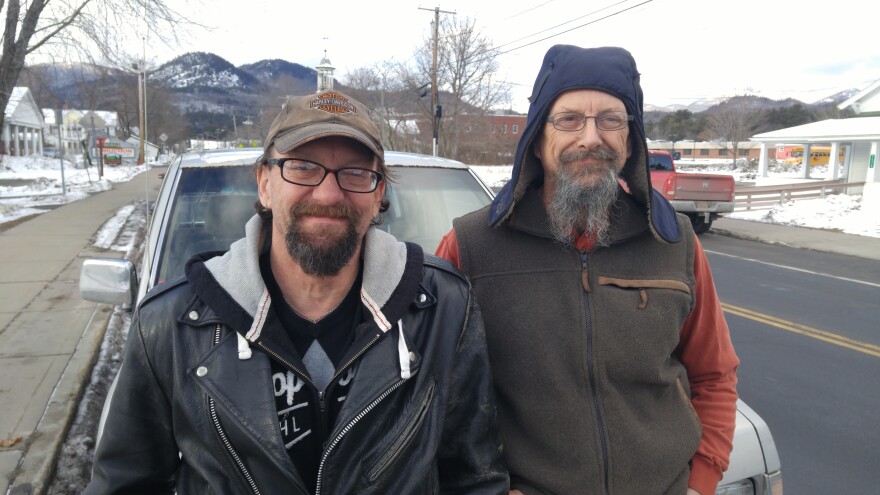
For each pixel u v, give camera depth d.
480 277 1.73
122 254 9.67
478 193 3.47
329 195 1.32
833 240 13.95
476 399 1.49
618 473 1.59
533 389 1.63
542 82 1.66
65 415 3.76
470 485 1.48
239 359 1.28
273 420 1.25
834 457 3.66
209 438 1.27
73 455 3.40
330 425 1.32
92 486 1.37
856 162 24.47
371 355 1.34
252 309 1.30
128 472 1.36
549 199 1.69
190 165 3.11
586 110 1.58
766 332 6.35
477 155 54.59
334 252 1.34
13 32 16.59
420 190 3.33
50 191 22.12
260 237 1.46
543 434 1.62
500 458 1.54
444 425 1.44
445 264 1.57
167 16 15.93
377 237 1.46
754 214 19.33
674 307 1.67
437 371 1.42
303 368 1.32
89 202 18.30
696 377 1.86
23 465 3.18
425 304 1.44
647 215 1.70
